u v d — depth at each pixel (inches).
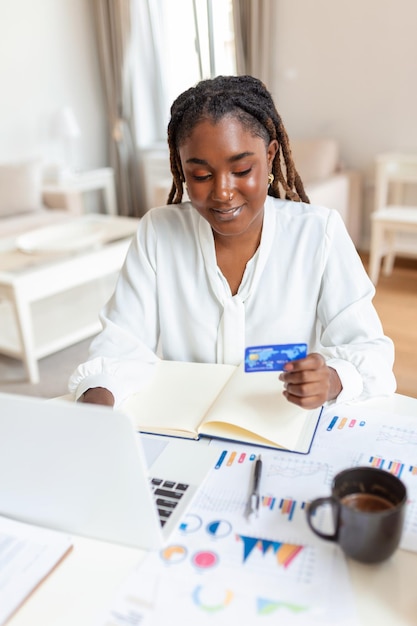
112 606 22.7
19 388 93.3
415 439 32.2
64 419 23.8
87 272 102.0
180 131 35.5
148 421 34.9
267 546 25.1
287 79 160.2
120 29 179.5
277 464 30.6
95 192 199.8
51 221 151.2
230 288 41.7
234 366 41.3
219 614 21.9
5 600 23.4
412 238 148.6
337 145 152.6
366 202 159.6
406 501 22.9
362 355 37.2
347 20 145.4
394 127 148.0
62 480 25.7
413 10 135.5
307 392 31.1
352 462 30.4
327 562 24.0
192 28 178.4
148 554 25.2
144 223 44.2
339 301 40.6
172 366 41.7
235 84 35.6
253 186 34.9
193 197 35.9
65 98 185.6
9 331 105.7
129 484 24.3
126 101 189.9
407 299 123.0
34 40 172.9
